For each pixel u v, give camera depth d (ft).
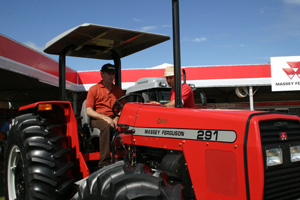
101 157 10.05
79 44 11.46
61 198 9.43
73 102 42.45
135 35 10.81
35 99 50.29
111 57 13.61
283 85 39.37
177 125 8.12
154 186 6.81
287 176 7.04
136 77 42.45
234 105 56.13
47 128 10.27
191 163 7.59
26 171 9.51
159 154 8.62
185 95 11.13
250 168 6.47
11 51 24.31
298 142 7.49
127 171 7.45
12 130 10.88
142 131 9.00
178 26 8.92
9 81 35.29
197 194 7.38
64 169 9.60
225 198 6.83
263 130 6.71
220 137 7.06
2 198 16.15
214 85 41.83
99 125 10.37
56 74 34.22
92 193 7.30
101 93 11.48
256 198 6.33
